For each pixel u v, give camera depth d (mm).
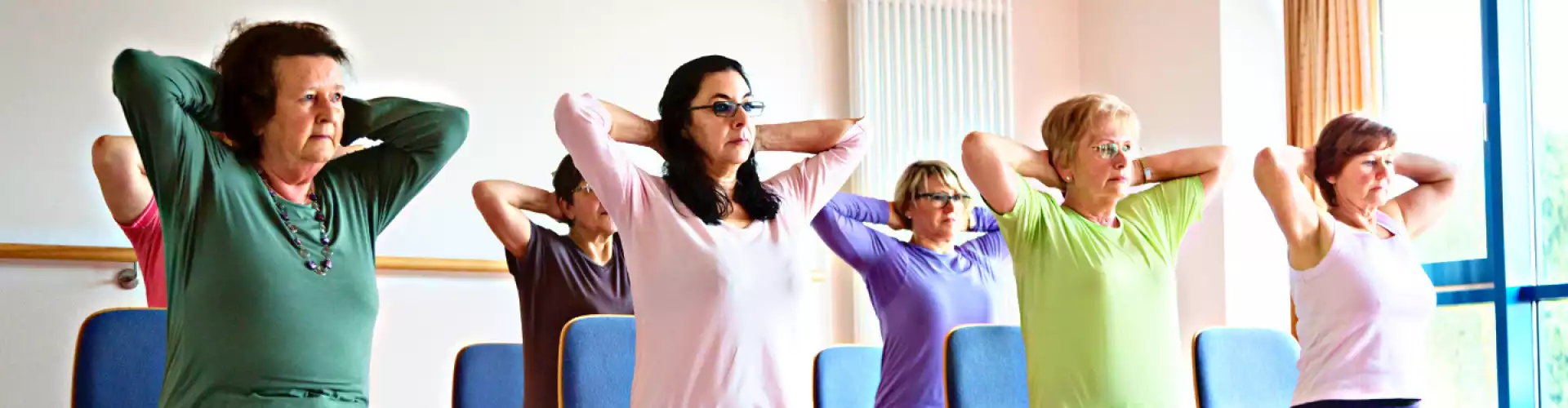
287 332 2105
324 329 2162
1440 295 5242
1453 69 5141
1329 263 2996
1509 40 4949
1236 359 3219
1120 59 6004
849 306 5367
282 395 2088
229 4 4250
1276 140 5586
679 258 2180
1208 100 5523
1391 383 2957
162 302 2576
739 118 2271
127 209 2484
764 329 2197
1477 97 5043
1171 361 2801
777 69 5363
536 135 4777
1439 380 5258
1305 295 3064
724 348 2148
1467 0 5094
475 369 3020
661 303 2182
